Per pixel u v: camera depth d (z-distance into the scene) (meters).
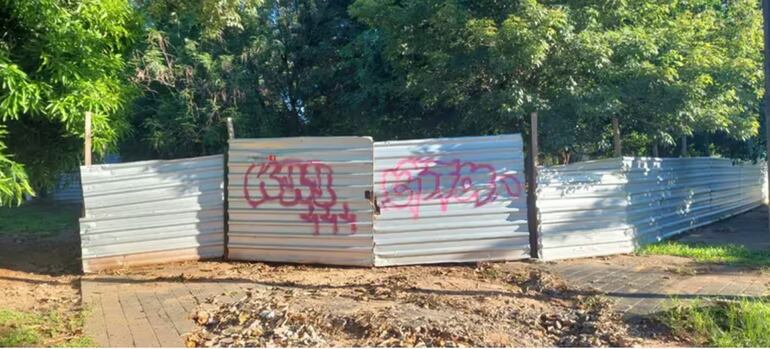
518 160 9.39
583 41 10.05
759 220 15.80
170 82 15.53
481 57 10.47
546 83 10.85
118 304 7.10
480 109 11.02
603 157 13.59
